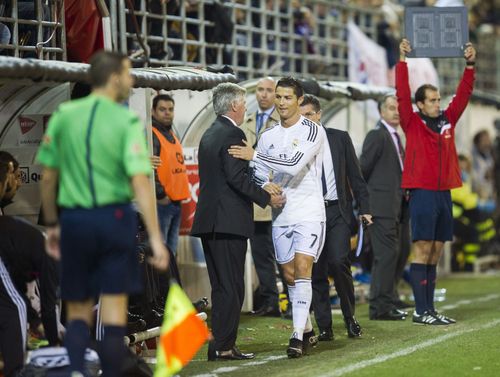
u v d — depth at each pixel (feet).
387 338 93.30
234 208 81.10
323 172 90.48
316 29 149.18
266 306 110.11
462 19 102.68
